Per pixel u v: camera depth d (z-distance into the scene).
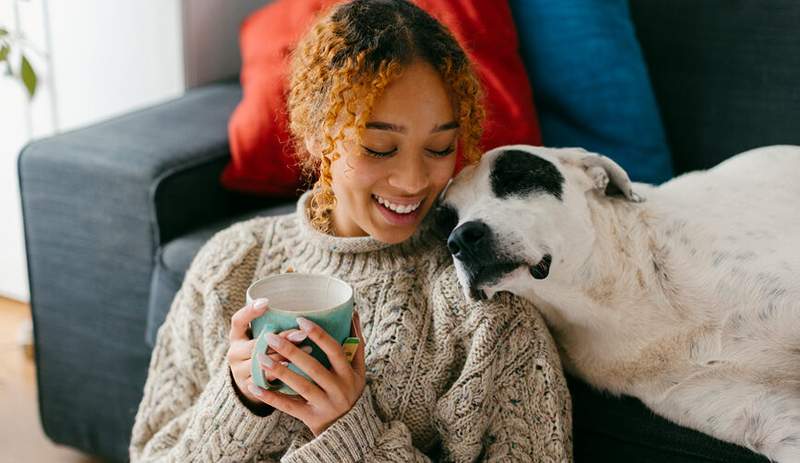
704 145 1.90
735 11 1.85
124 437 1.96
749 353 1.22
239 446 1.15
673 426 1.27
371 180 1.12
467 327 1.17
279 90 1.88
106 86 2.40
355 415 1.08
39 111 2.49
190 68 2.31
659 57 1.94
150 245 1.83
